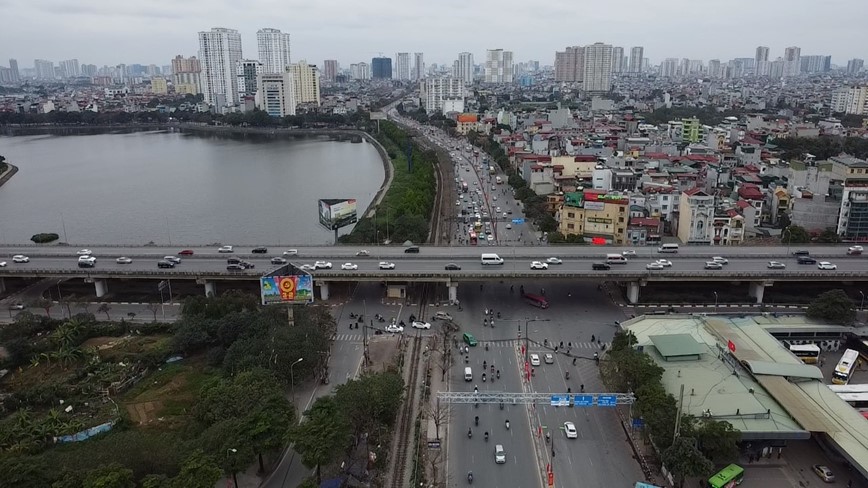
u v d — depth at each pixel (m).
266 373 150.88
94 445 125.88
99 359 172.25
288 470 131.88
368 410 137.75
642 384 142.75
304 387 163.12
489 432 143.88
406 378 166.62
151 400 156.00
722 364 157.25
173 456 122.50
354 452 135.75
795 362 155.88
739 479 124.38
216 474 113.12
